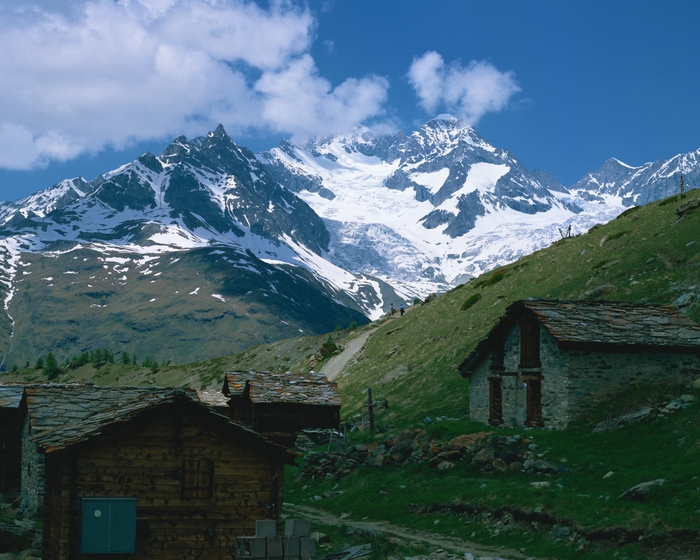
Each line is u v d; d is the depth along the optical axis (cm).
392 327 10238
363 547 2894
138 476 2495
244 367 14475
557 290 7606
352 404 7400
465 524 3216
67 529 2400
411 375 7369
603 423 3941
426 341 8550
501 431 4334
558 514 2847
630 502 2800
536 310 4441
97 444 2469
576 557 2516
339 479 4878
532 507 2995
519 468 3738
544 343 4394
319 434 5938
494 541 2931
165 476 2519
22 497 4025
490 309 8175
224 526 2547
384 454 4784
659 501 2745
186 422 2564
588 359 4203
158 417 2538
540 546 2709
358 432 6003
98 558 2392
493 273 9931
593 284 7219
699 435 3381
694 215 7738
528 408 4450
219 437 2597
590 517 2714
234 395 6200
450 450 4278
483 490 3419
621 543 2486
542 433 4112
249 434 2602
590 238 8969
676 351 4316
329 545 3053
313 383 6269
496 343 4944
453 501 3450
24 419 4122
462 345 7356
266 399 5878
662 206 8981
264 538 2261
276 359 13888
